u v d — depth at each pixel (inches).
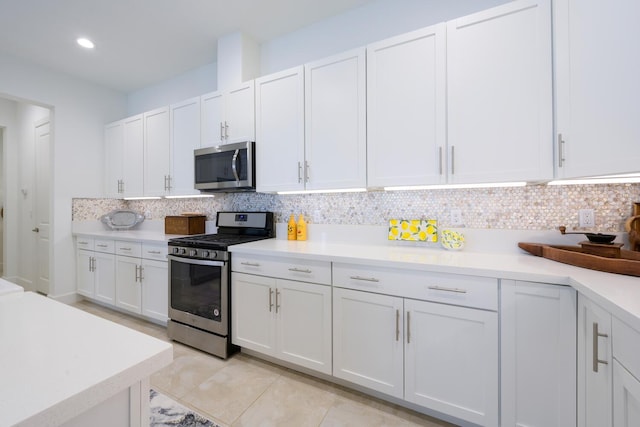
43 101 122.0
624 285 41.1
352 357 65.9
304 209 97.5
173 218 119.3
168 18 92.0
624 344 34.2
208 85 122.2
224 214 108.2
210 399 66.6
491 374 52.4
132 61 118.5
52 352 21.3
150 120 121.3
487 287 52.5
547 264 55.6
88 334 24.5
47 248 135.0
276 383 72.5
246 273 81.0
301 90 83.4
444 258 62.6
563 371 47.1
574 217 64.4
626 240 60.1
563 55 52.2
